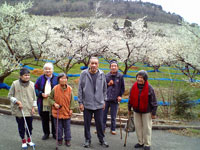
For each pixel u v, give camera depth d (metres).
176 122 6.32
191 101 7.32
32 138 4.18
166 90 11.53
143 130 4.02
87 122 3.91
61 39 15.18
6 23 10.94
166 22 78.94
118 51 18.47
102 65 23.56
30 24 12.32
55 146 3.83
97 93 3.87
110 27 19.41
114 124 4.88
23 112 3.63
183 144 4.56
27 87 3.71
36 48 13.63
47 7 83.38
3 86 10.45
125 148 4.03
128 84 13.37
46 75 4.12
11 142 3.89
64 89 3.87
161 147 4.29
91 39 15.70
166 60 15.55
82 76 3.90
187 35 14.16
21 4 11.58
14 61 10.62
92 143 4.17
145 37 18.86
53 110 3.89
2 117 5.54
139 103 3.93
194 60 12.27
